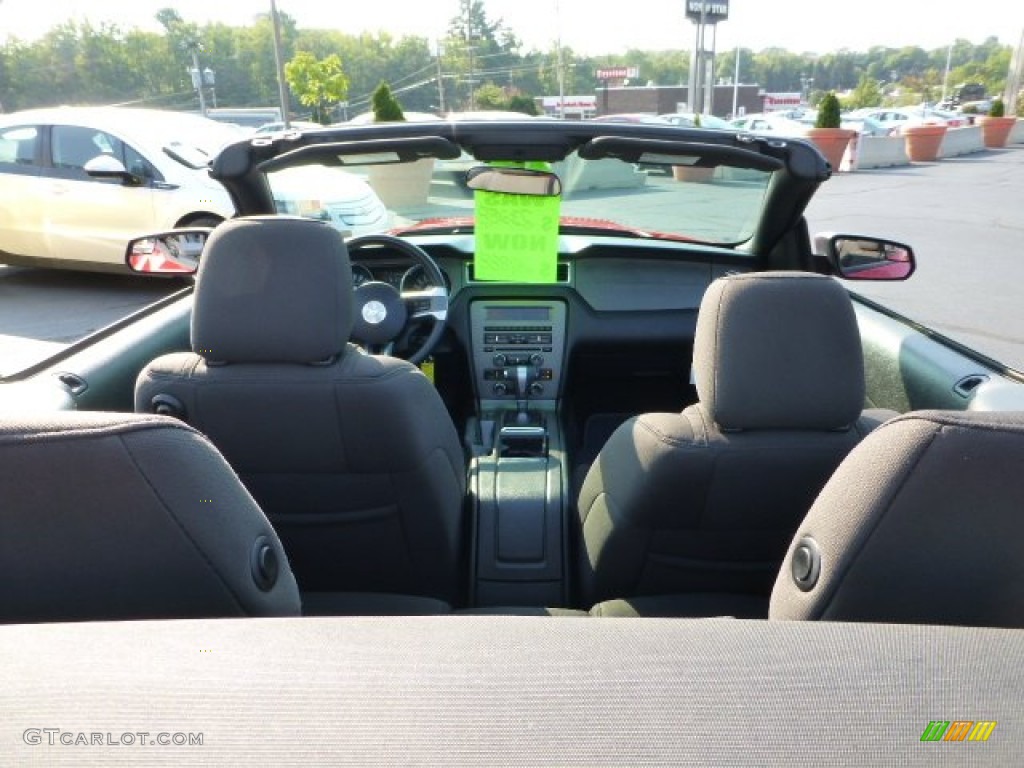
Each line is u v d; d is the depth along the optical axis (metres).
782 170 2.10
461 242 2.84
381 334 2.36
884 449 0.81
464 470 2.25
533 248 2.41
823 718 0.59
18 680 0.62
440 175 2.69
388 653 0.66
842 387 1.27
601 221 2.89
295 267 1.42
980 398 1.67
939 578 0.81
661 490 1.40
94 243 6.92
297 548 1.77
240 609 0.90
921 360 1.95
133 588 0.84
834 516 0.85
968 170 17.72
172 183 6.70
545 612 1.76
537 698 0.60
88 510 0.79
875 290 7.17
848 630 0.69
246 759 0.55
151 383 1.48
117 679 0.62
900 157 19.41
